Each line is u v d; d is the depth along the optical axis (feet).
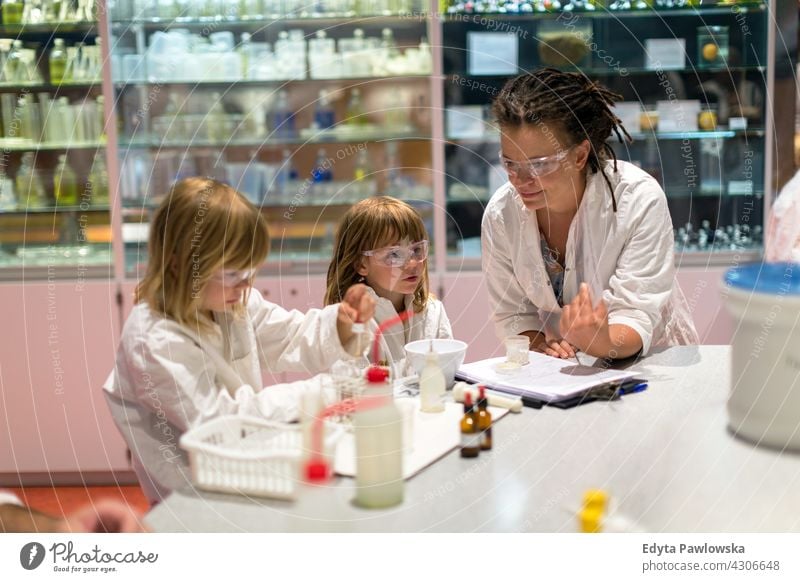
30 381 8.75
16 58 9.19
